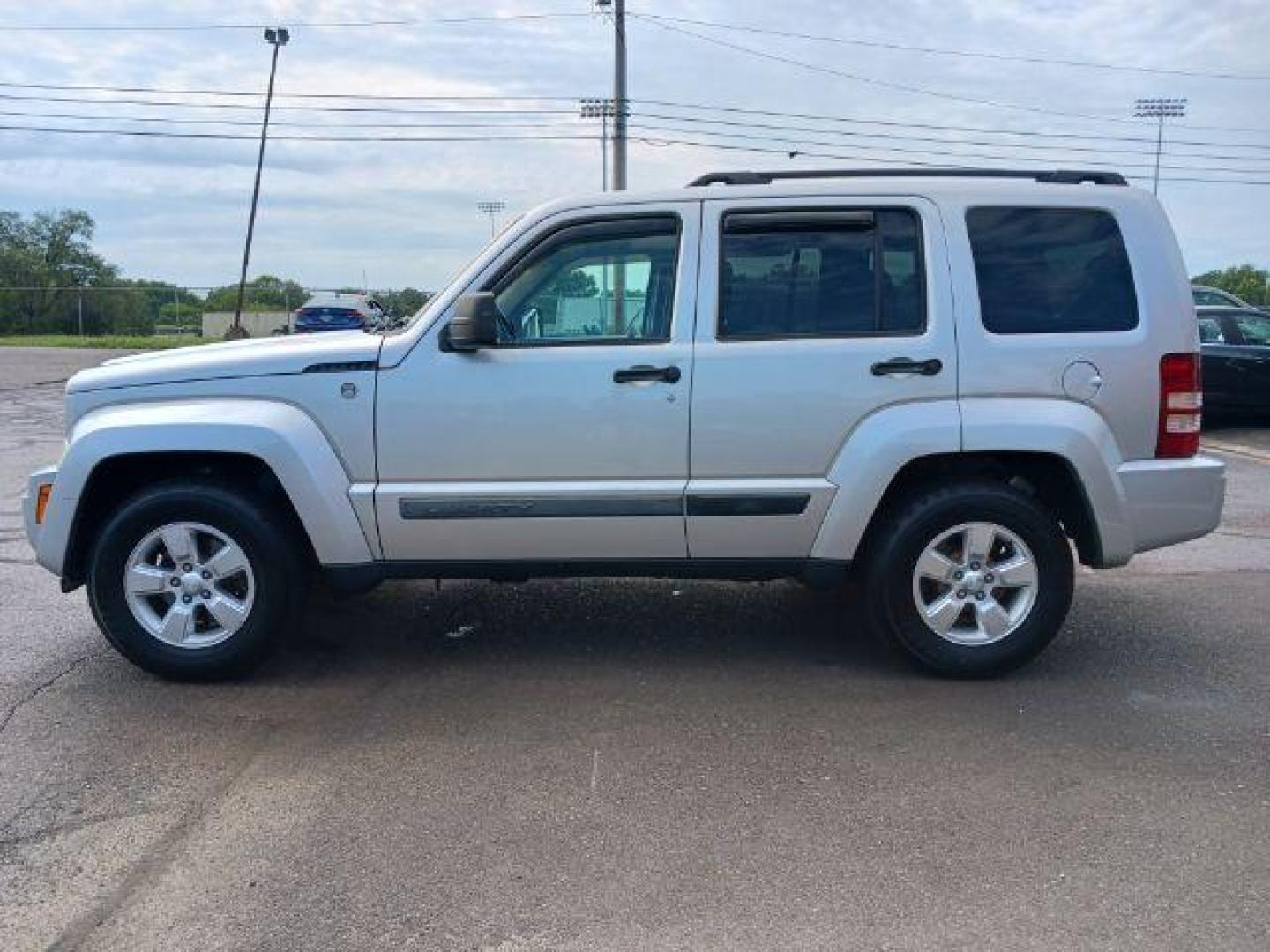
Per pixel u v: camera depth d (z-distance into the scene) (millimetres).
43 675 4910
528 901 3074
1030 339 4621
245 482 4836
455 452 4648
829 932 2918
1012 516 4645
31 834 3461
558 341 4684
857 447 4602
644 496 4629
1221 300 17453
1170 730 4266
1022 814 3568
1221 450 12492
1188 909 3018
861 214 4660
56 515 4684
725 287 4664
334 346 4691
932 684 4770
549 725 4336
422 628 5609
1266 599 6148
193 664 4742
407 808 3629
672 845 3375
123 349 35844
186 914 3016
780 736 4211
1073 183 4816
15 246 69938
